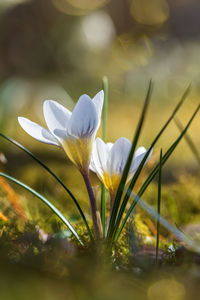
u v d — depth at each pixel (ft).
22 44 6.13
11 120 3.98
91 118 1.61
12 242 1.63
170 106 5.81
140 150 1.68
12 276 1.49
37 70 5.79
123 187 1.61
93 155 1.66
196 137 3.86
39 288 1.47
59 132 1.62
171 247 1.71
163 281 1.50
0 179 1.94
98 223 1.65
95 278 1.49
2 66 5.96
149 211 1.60
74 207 2.09
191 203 2.12
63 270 1.52
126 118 5.11
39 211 2.01
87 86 5.95
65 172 2.71
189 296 1.47
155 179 2.62
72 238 1.71
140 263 1.55
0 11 6.19
